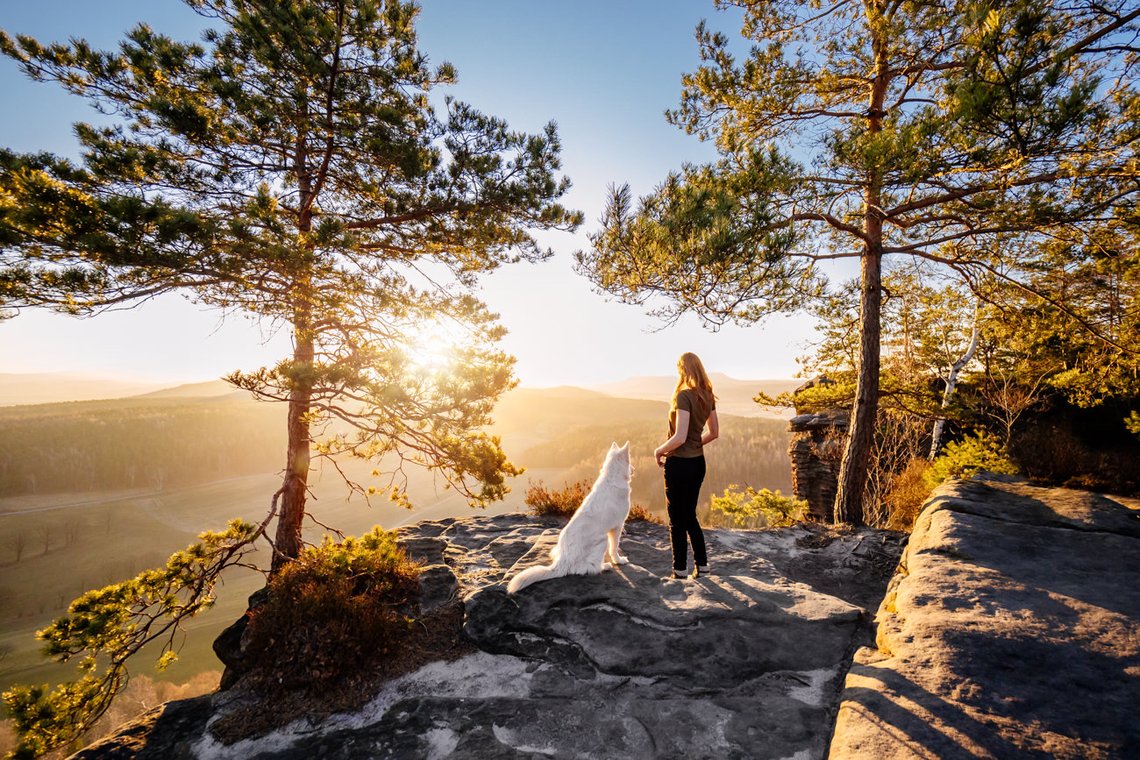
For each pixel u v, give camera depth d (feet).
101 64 22.80
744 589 14.55
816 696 10.78
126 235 16.90
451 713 11.33
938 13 22.65
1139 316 24.94
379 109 22.34
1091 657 9.43
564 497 25.20
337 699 12.10
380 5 23.97
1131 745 7.42
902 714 8.46
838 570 19.69
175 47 22.93
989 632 10.41
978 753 7.47
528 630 13.53
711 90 28.78
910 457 42.37
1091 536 14.43
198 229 17.79
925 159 19.15
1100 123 16.94
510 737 10.36
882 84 26.99
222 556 24.94
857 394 28.76
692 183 20.65
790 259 21.39
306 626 13.15
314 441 27.94
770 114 29.45
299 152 24.43
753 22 29.94
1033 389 35.40
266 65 21.84
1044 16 14.47
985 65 16.19
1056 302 26.20
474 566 18.31
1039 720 8.07
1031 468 23.30
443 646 13.82
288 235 20.51
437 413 23.15
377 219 26.66
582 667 12.39
